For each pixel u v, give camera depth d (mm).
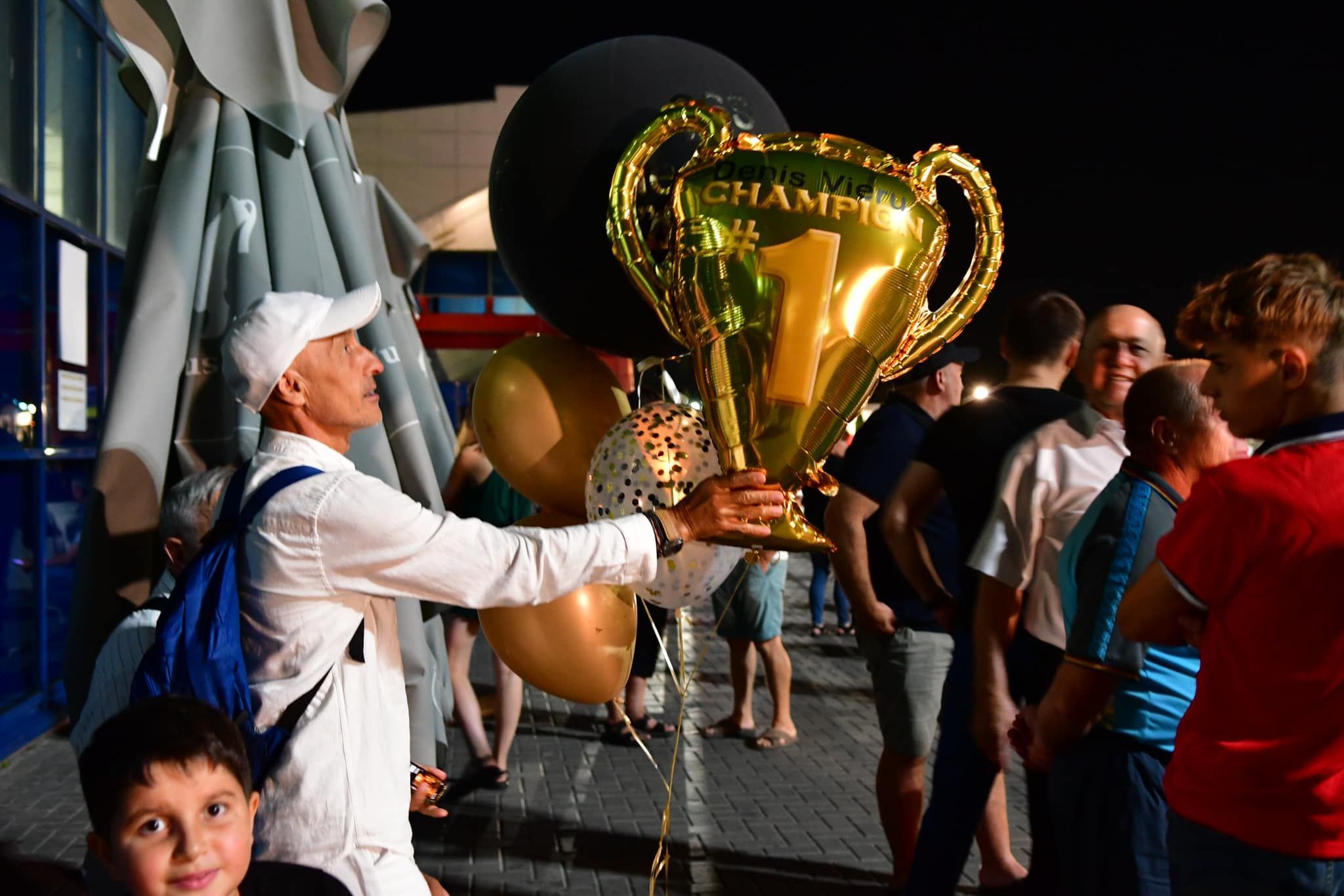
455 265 21406
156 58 3393
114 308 6617
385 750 1721
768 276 1635
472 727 4617
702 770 4875
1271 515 1553
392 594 1640
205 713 1344
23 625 5199
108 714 1881
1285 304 1571
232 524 1687
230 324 3330
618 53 2049
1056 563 2479
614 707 5301
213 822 1301
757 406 1661
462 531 1645
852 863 3775
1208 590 1645
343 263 3564
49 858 3621
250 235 3357
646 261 1829
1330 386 1579
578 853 3857
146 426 3189
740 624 5281
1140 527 1991
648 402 2348
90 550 3121
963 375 3436
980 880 3455
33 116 5324
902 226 1665
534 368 2234
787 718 5312
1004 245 1804
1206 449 2033
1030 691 2566
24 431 5238
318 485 1633
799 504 1793
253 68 3336
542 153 2018
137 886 1273
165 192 3348
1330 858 1551
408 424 3564
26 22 5285
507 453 2221
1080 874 2096
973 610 2695
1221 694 1643
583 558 1665
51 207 5609
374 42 3555
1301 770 1559
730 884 3600
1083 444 2494
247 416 3312
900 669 3301
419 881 1738
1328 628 1522
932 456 2906
